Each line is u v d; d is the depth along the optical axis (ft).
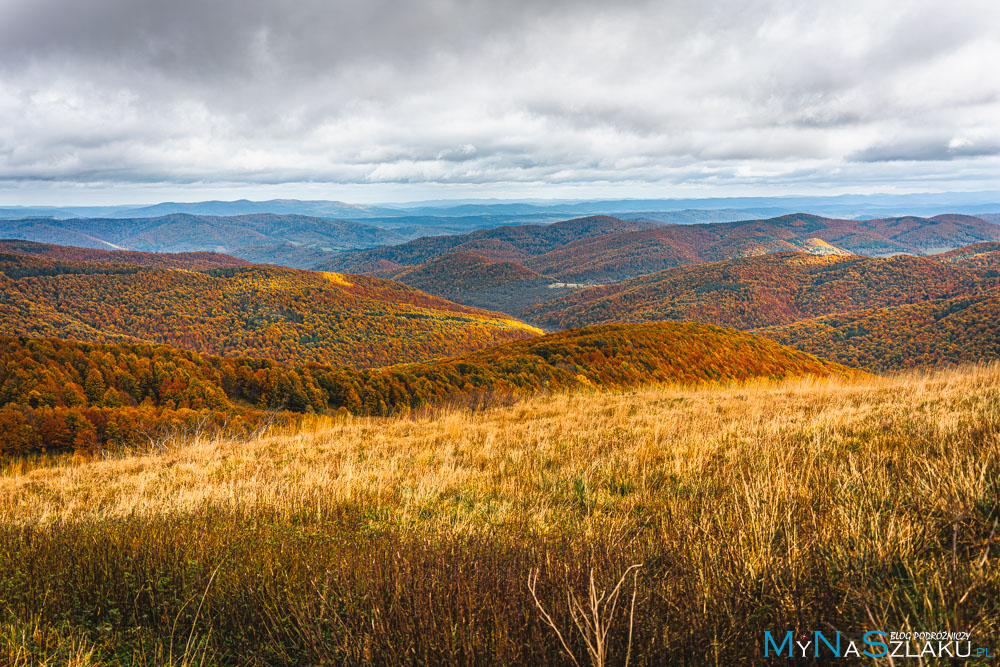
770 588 5.71
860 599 5.46
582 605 5.53
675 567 6.39
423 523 11.41
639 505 11.95
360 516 12.92
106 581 8.00
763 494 9.21
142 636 6.50
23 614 7.02
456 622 5.62
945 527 7.32
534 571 6.15
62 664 5.96
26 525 12.35
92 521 12.91
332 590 6.70
